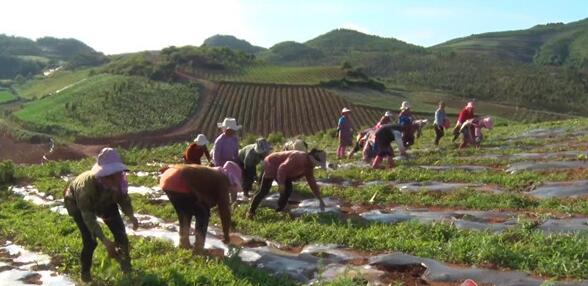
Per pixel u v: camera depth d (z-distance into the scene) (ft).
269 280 30.35
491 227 38.60
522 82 483.10
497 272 30.07
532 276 29.66
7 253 38.60
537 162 61.16
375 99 325.42
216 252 35.91
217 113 281.33
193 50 463.42
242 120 271.49
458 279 29.91
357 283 29.27
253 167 49.32
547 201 44.57
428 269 31.17
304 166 43.14
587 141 76.43
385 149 62.18
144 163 86.33
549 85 465.06
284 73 412.16
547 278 29.25
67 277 32.48
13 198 60.34
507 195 46.52
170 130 257.75
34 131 261.65
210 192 35.19
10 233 43.57
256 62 476.54
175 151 94.02
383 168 62.39
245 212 45.34
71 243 37.86
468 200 46.32
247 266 32.37
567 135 85.92
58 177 74.49
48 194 60.95
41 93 439.22
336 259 34.24
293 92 323.78
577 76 508.53
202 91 322.96
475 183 54.19
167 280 29.68
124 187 29.63
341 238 37.27
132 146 237.45
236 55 474.49
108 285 30.53
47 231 42.27
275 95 316.60
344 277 28.68
